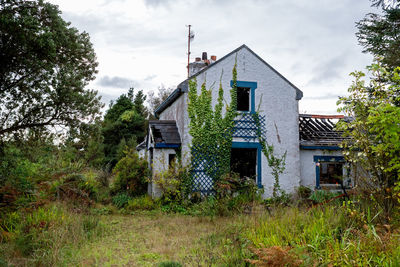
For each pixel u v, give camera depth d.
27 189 9.50
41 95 9.71
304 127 15.06
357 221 6.11
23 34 8.11
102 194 13.88
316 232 5.81
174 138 13.50
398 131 5.22
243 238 6.40
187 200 12.28
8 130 9.40
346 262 4.43
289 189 13.43
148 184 14.28
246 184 12.77
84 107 9.98
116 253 6.47
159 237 7.76
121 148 28.92
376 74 6.27
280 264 4.38
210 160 12.85
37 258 5.73
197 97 13.01
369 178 6.55
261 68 13.80
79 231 7.44
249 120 13.41
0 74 8.72
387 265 4.12
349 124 6.37
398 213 5.94
